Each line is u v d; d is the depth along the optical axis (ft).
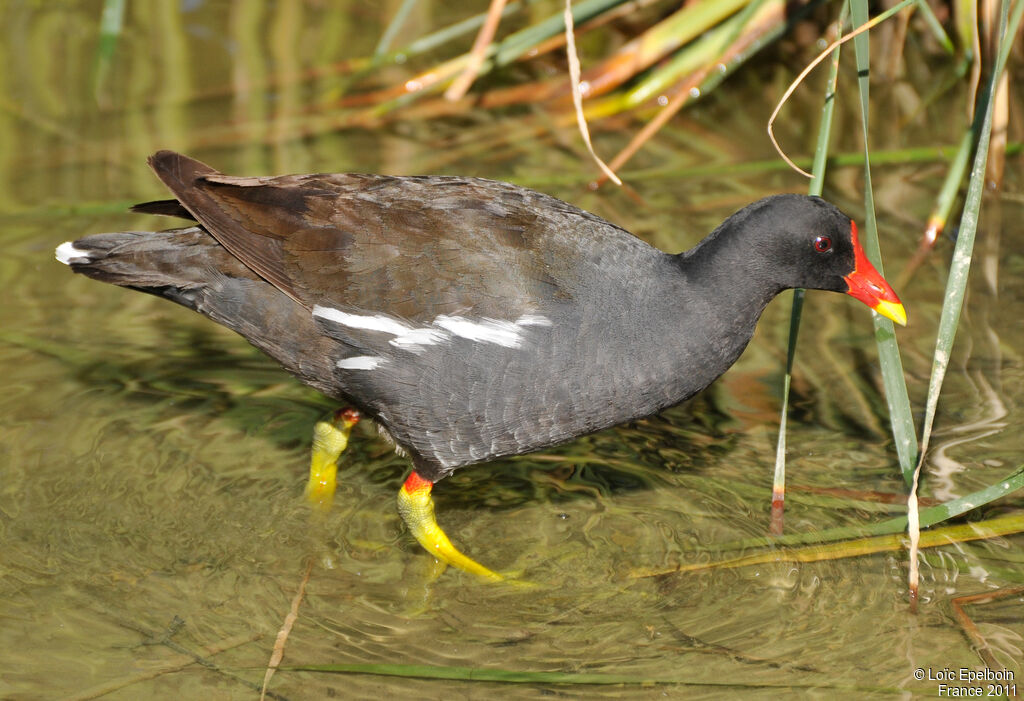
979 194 28.55
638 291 30.63
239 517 33.78
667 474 35.65
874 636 29.50
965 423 36.37
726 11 48.70
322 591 31.42
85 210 42.47
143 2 55.77
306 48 53.26
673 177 45.91
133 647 28.99
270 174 45.50
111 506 33.65
